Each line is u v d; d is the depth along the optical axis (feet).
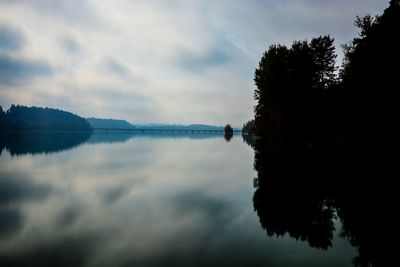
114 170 132.67
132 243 47.83
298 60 156.76
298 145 152.15
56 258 42.73
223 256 42.24
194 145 328.49
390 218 53.98
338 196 70.49
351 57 119.34
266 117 167.43
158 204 72.90
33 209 69.26
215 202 74.02
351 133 120.67
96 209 69.00
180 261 41.01
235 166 143.02
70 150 242.58
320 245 44.96
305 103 143.33
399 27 100.42
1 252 45.09
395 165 85.87
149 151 241.96
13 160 166.30
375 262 38.93
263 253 42.93
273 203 69.97
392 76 95.61
